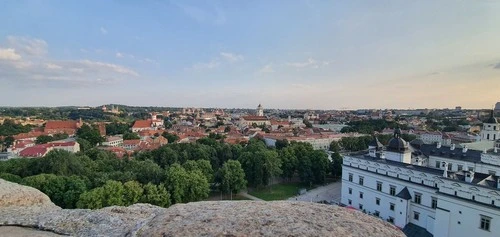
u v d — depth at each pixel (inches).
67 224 551.2
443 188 1601.9
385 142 5866.1
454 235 1541.6
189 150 3850.9
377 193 2149.4
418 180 1863.9
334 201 2847.0
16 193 695.1
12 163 3294.8
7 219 569.9
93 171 3144.7
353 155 2484.0
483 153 2228.1
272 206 409.7
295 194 3125.0
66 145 5152.6
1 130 7849.4
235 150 4033.0
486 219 1414.9
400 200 1930.4
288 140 5610.2
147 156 3713.1
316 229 331.6
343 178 2485.2
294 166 3560.5
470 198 1485.0
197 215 375.2
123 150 4734.3
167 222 362.3
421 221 1839.3
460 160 2379.4
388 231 354.0
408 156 2263.8
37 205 687.7
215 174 3048.7
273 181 3690.9
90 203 1989.4
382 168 2113.7
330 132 7849.4
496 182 1526.8
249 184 3390.7
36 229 544.7
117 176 2662.4
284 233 320.5
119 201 2060.8
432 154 2657.5
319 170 3511.3
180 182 2418.8
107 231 518.3
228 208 401.1
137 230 364.8
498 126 3602.4
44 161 3122.5
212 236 317.7
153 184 2466.8
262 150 3531.0
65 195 2281.0
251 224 341.7
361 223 362.0
